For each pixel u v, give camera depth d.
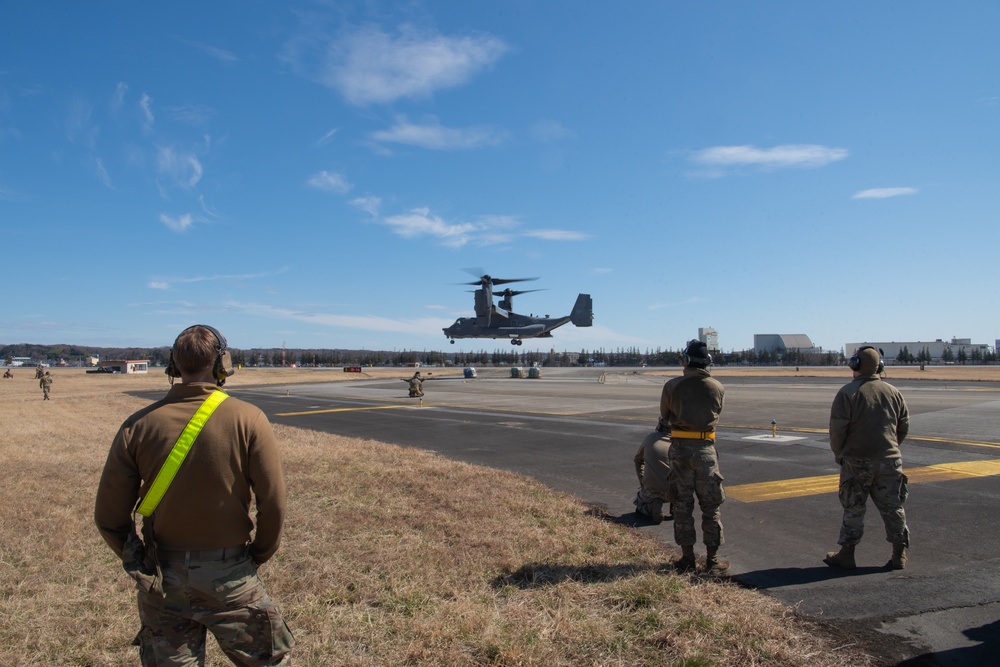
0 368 126.50
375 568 5.27
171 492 2.53
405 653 3.76
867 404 5.21
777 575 5.20
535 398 28.25
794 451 11.70
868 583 4.98
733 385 36.47
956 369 68.38
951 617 4.32
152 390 41.34
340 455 11.34
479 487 8.50
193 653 2.65
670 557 5.59
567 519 6.86
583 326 51.62
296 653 3.76
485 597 4.62
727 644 3.85
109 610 4.55
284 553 5.68
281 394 35.31
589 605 4.46
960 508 7.25
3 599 4.74
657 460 6.84
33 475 9.58
